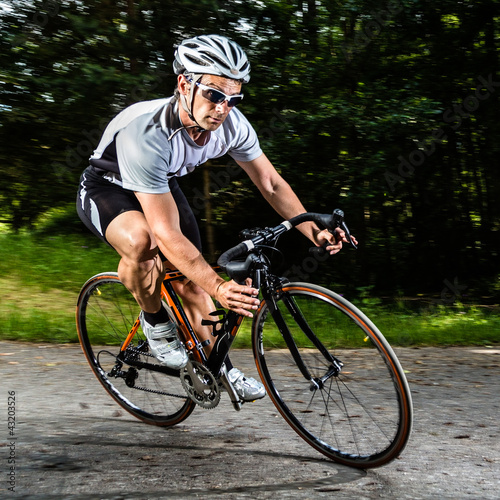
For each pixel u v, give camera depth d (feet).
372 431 8.16
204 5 23.80
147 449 8.77
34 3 25.17
